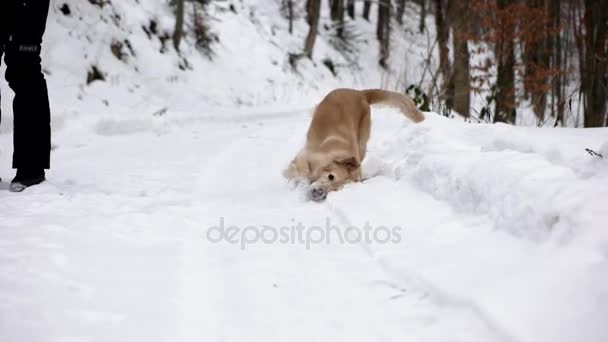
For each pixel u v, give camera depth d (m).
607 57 8.52
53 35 12.72
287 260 2.91
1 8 4.22
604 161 2.82
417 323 2.13
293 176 5.20
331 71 28.92
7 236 3.00
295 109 16.92
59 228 3.22
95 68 13.05
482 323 2.02
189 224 3.54
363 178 5.22
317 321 2.18
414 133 5.57
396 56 34.09
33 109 4.38
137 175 5.36
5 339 1.86
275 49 25.20
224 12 24.61
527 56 10.89
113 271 2.61
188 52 19.12
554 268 2.13
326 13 35.12
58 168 5.72
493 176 3.12
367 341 2.01
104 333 1.99
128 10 16.84
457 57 12.19
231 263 2.84
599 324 1.78
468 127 5.18
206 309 2.26
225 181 5.19
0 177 5.05
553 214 2.44
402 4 38.75
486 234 2.84
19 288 2.28
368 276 2.65
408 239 3.08
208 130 10.60
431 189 3.85
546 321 1.87
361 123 5.80
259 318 2.20
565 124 9.12
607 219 2.21
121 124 9.75
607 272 1.96
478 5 10.53
